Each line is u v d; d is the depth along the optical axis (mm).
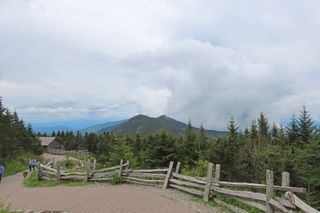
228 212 11375
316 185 19531
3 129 60625
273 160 23594
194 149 38312
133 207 12852
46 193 19203
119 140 35281
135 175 20469
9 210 13414
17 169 53469
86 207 13391
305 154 20578
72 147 121250
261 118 46312
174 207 12516
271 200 9320
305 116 34000
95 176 23172
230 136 34562
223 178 31578
